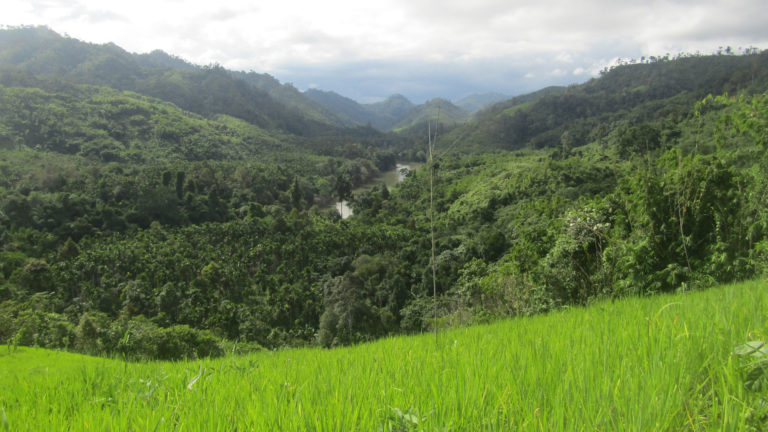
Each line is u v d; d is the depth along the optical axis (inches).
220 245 2812.5
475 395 72.7
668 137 2600.9
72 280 2257.6
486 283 460.1
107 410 92.4
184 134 6889.8
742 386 64.8
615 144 3602.4
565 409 64.5
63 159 5103.3
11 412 103.8
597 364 85.8
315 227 3127.5
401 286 1937.7
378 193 4397.1
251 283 2341.3
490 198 3208.7
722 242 272.2
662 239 302.2
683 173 298.4
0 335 1253.1
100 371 153.6
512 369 91.0
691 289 265.6
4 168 4033.0
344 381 99.2
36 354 650.2
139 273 2321.6
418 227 3193.9
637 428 55.0
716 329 94.1
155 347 984.3
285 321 1977.1
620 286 317.7
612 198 375.2
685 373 73.4
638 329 110.3
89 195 3388.3
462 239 2495.1
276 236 2827.3
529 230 435.5
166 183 3801.7
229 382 117.6
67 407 108.3
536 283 403.2
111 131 6412.4
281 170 5000.0
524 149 6112.2
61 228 2952.8
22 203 2970.0
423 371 102.1
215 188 3946.9
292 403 77.1
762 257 251.8
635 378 70.2
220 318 1828.2
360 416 72.4
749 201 270.8
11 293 2021.4
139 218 3304.6
